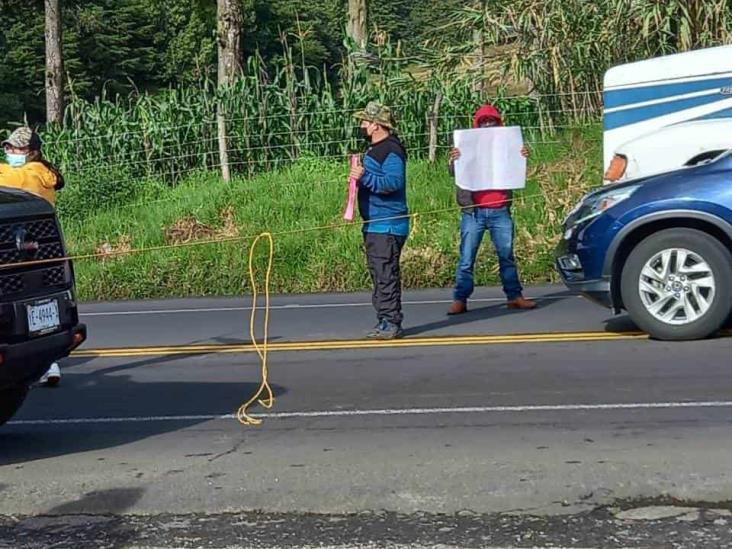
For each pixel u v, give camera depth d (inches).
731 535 198.4
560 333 397.1
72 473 251.3
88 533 211.8
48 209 265.1
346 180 757.9
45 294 257.9
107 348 422.3
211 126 836.0
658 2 765.3
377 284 402.3
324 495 227.5
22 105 1820.9
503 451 252.1
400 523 209.9
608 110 570.3
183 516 219.5
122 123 845.8
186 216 738.2
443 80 832.3
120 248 706.8
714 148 479.8
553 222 639.8
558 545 195.8
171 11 1930.4
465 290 457.7
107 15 1934.1
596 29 802.8
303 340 415.2
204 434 282.2
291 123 831.7
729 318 378.9
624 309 376.5
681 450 246.5
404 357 369.4
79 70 1870.1
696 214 354.9
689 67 552.4
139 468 252.8
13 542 208.4
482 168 449.1
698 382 310.0
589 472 233.9
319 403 310.2
